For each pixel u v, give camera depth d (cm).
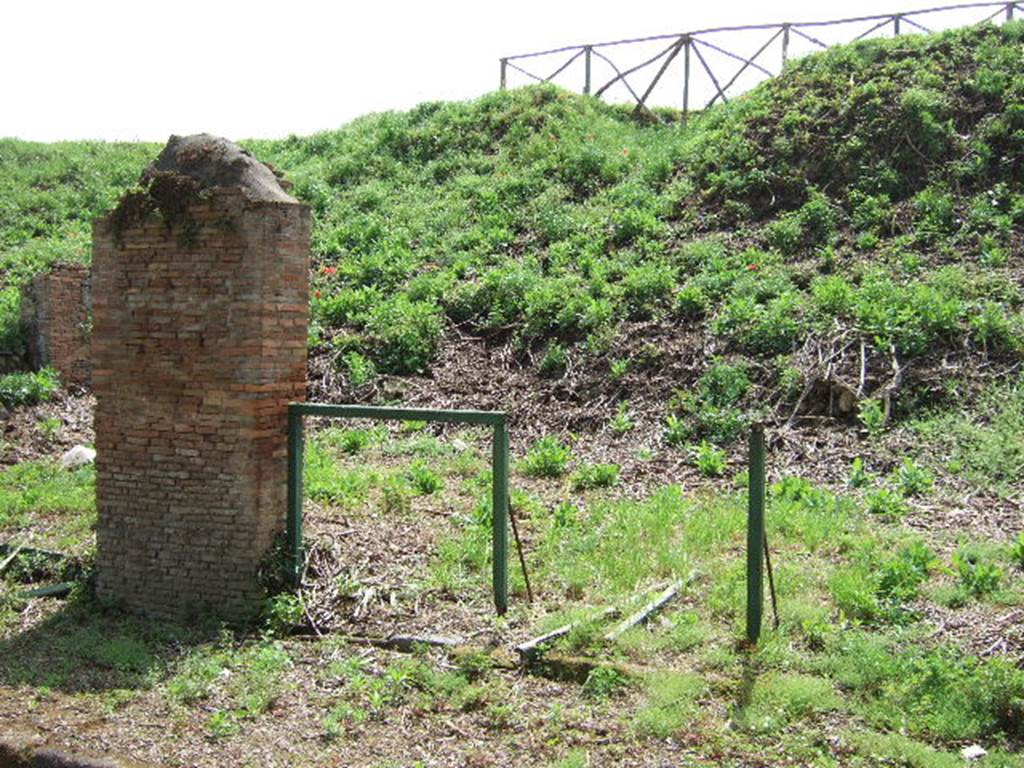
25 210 2264
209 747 479
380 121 2417
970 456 959
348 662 567
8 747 481
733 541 774
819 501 859
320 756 468
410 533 803
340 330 1517
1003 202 1419
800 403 1110
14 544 805
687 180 1739
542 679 544
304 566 672
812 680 516
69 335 1517
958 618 594
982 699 484
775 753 457
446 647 579
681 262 1492
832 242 1437
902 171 1542
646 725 482
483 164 2042
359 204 1992
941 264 1316
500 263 1627
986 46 1703
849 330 1187
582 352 1340
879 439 1030
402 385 1367
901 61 1752
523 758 461
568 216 1730
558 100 2212
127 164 2550
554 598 666
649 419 1174
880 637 562
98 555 700
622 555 736
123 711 522
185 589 672
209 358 659
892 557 709
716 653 554
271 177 704
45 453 1200
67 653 605
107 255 689
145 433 680
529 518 865
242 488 654
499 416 619
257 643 611
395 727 497
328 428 1259
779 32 2069
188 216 661
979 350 1121
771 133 1734
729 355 1236
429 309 1502
